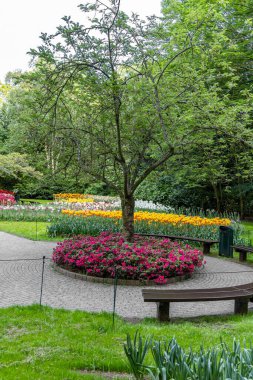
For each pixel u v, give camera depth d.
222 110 8.55
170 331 4.83
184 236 12.89
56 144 8.93
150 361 3.75
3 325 4.86
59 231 13.54
